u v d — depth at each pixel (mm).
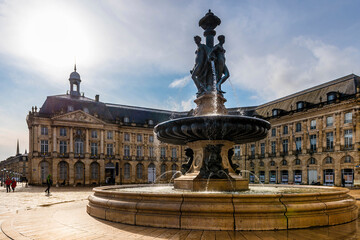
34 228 6953
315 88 50000
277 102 56750
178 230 6488
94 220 7941
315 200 7324
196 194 6836
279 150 52375
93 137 58125
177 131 10477
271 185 16172
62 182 53969
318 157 45500
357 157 40000
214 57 11953
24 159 106938
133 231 6445
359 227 6891
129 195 7680
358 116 40375
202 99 12117
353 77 43875
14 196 24188
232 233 6164
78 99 59688
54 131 53812
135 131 63969
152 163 65062
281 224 6551
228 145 11695
